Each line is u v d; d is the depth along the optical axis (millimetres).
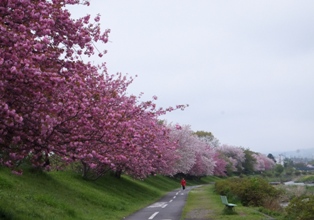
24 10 8727
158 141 28594
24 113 9234
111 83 23953
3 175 17219
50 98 9484
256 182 25875
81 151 10789
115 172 35844
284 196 27922
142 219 16625
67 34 9750
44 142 9914
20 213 11938
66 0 10008
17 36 7965
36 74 8086
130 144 12445
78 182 24828
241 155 124625
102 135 11156
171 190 48438
